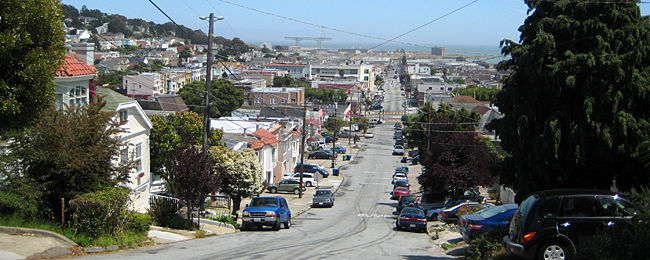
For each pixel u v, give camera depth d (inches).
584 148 652.7
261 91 4421.8
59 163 591.2
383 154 3196.4
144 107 2262.6
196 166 812.0
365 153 3225.9
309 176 2143.2
